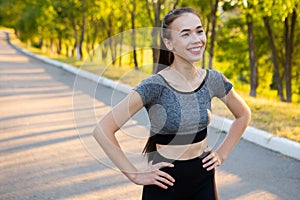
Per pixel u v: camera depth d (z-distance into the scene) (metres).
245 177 4.79
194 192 2.32
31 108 9.43
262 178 4.75
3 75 16.86
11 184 4.71
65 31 34.28
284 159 5.37
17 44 48.94
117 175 4.96
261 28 21.61
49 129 7.34
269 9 10.69
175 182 2.27
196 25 2.18
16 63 23.16
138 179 2.21
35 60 26.17
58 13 28.92
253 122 6.78
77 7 27.56
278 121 6.86
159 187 2.27
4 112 8.95
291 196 4.29
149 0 19.23
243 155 5.54
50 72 18.25
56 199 4.30
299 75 24.03
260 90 25.80
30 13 42.94
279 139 5.74
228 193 4.38
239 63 24.72
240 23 21.23
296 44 21.55
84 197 4.35
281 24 19.75
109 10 23.80
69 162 5.46
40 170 5.16
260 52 22.80
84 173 5.05
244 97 10.60
